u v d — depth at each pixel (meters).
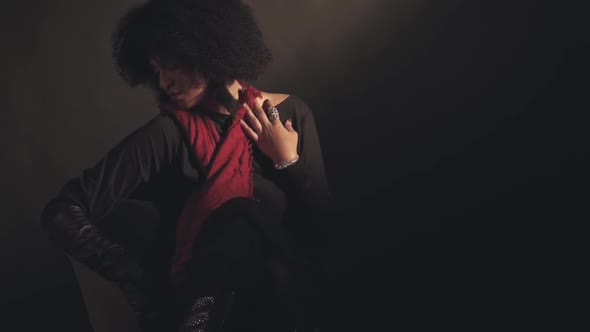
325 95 4.63
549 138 3.49
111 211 1.79
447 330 2.24
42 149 4.85
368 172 3.73
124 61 1.78
